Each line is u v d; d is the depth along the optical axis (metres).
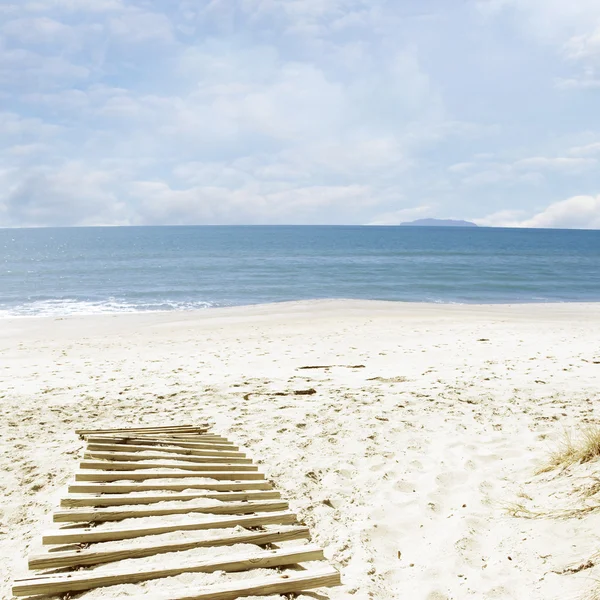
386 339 13.52
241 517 3.66
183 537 3.36
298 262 46.28
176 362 10.88
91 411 6.85
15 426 6.11
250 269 39.53
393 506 4.18
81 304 23.09
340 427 6.04
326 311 19.39
